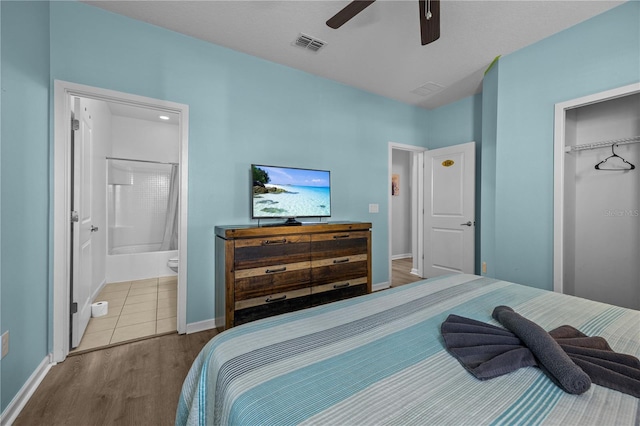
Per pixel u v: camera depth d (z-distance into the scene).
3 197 1.42
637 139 2.29
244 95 2.72
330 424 0.60
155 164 4.70
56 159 1.95
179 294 2.40
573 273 2.72
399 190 5.84
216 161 2.57
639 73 2.04
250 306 2.28
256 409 0.66
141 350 2.11
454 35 2.45
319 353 0.91
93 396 1.59
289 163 2.99
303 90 3.09
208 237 2.53
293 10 2.13
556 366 0.75
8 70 1.46
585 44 2.28
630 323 1.14
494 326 1.05
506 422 0.62
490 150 3.03
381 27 2.32
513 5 2.08
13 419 1.41
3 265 1.41
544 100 2.54
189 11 2.14
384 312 1.26
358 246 2.88
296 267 2.49
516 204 2.75
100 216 3.47
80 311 2.20
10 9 1.47
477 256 3.65
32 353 1.69
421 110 4.17
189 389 1.01
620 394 0.71
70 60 2.00
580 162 2.69
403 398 0.70
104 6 2.09
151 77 2.29
